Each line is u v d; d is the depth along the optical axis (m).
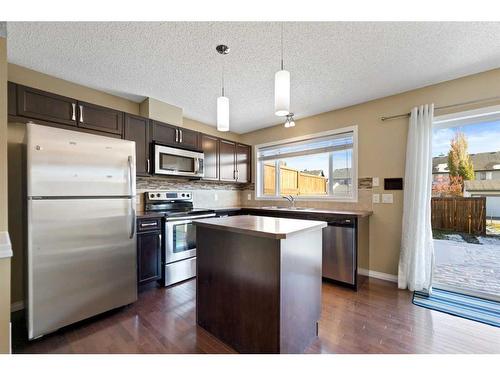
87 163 1.94
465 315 2.04
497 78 2.27
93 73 2.38
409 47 1.95
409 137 2.67
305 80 2.53
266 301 1.46
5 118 1.33
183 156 3.26
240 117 3.77
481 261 2.44
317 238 1.84
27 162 1.68
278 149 4.20
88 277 1.94
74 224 1.87
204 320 1.85
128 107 3.05
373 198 3.03
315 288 1.80
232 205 4.61
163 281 2.73
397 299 2.38
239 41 1.87
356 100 3.07
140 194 3.24
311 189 3.79
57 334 1.79
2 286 1.26
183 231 2.96
